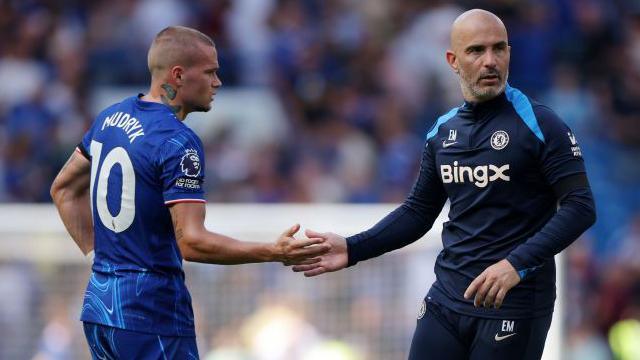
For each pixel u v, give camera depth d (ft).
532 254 55.42
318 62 161.79
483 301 55.77
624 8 169.37
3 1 164.55
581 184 56.44
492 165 57.72
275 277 93.71
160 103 58.23
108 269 57.82
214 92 59.41
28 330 94.99
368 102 157.58
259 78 160.25
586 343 130.93
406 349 93.97
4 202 148.46
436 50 161.27
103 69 160.35
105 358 58.23
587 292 134.41
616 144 158.51
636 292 136.56
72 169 61.62
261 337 93.50
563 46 164.86
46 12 164.45
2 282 94.99
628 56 165.99
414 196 63.00
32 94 156.97
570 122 158.71
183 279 58.85
